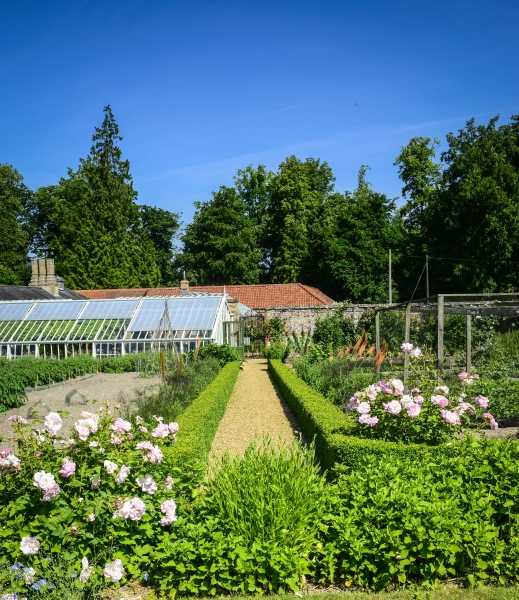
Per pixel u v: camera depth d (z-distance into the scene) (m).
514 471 5.27
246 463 5.47
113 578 4.30
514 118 44.47
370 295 47.62
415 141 50.41
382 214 49.34
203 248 55.34
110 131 52.41
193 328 24.33
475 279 37.84
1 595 4.07
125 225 51.28
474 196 37.53
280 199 54.81
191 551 4.77
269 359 25.55
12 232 45.78
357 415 7.46
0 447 8.73
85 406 12.80
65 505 4.67
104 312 25.55
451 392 9.68
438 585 4.70
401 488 5.20
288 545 4.87
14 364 17.38
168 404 10.93
